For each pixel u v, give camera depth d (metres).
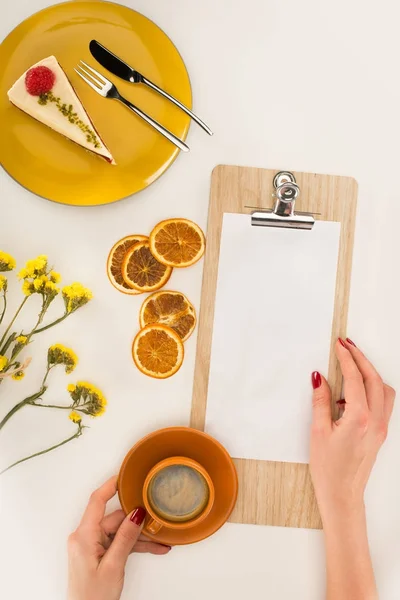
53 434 0.96
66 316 0.91
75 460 0.96
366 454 0.93
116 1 0.93
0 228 0.95
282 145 0.95
